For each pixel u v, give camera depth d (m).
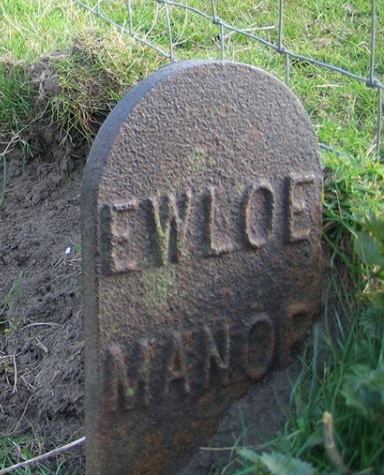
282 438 0.97
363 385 0.91
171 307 0.99
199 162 0.97
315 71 1.52
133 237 0.95
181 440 1.03
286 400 1.06
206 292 1.01
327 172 1.13
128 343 0.97
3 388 1.24
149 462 1.02
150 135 0.93
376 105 1.43
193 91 0.95
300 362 1.08
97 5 1.66
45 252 1.39
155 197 0.95
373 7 1.15
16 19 1.74
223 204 1.00
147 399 0.99
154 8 1.74
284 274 1.06
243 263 1.02
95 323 0.95
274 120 1.01
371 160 1.19
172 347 0.99
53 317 1.31
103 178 0.92
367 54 1.57
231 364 1.04
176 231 0.97
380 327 1.01
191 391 1.02
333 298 1.09
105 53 1.47
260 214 1.02
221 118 0.97
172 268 0.98
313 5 1.73
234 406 1.06
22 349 1.28
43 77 1.49
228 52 1.58
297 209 1.05
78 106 1.43
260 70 0.99
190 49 1.61
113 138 0.91
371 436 0.95
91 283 0.94
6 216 1.48
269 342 1.06
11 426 1.20
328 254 1.10
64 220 1.43
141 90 0.93
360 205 1.10
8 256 1.42
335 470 0.91
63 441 1.16
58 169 1.49
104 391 0.96
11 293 1.36
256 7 1.73
